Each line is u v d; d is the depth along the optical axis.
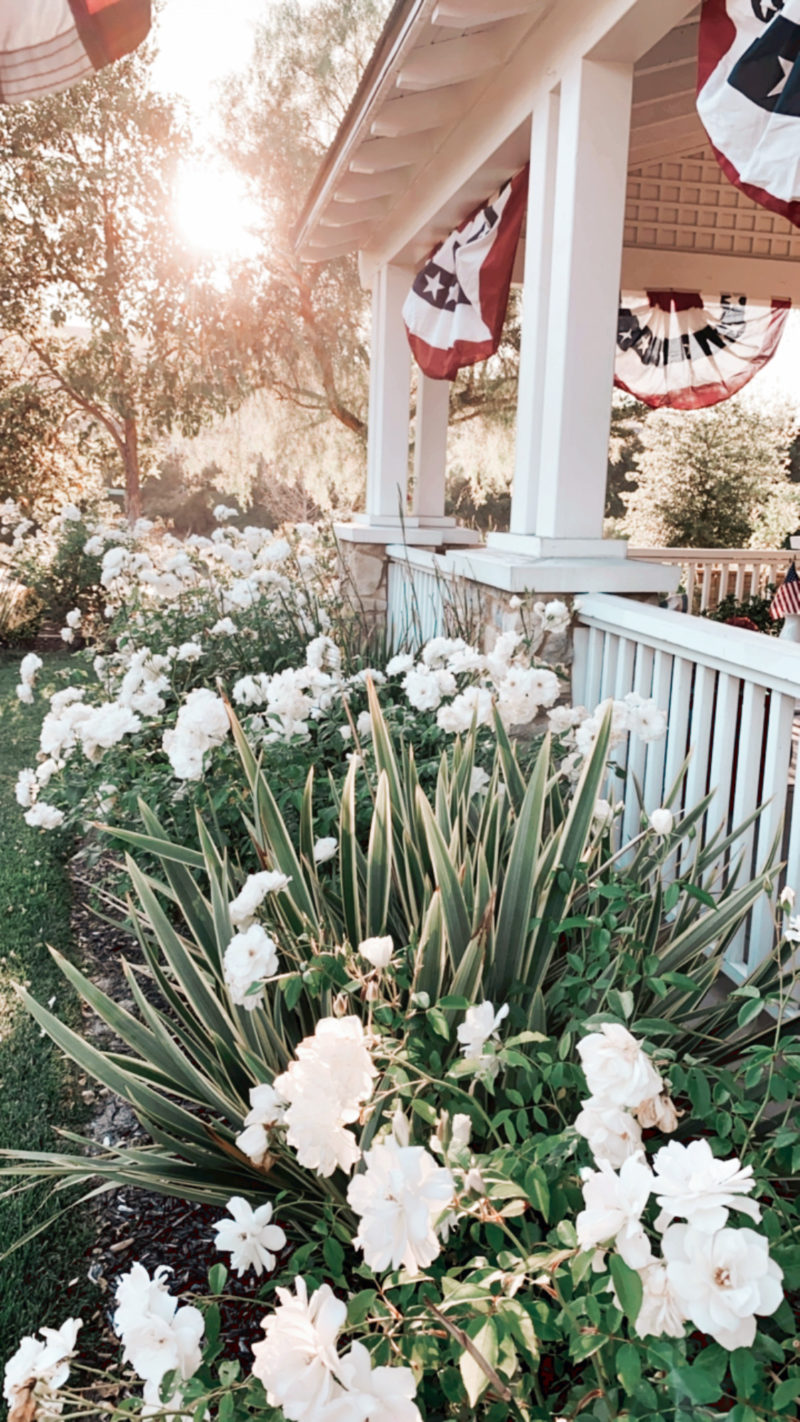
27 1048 2.75
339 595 6.67
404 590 6.28
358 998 1.73
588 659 3.58
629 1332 1.03
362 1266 1.25
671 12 3.02
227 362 12.31
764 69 2.65
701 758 2.78
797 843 2.31
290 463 13.04
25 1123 2.39
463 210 5.52
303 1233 1.63
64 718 2.91
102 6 2.92
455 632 4.32
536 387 3.96
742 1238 0.84
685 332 6.57
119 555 5.03
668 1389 1.04
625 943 1.94
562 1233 1.04
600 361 3.59
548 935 1.92
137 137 11.48
